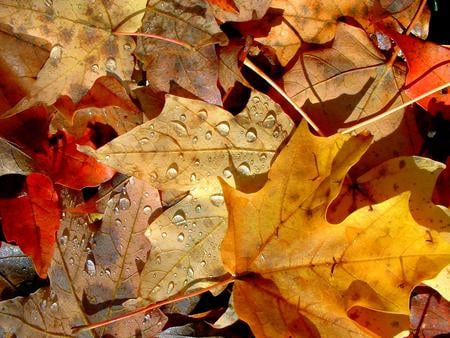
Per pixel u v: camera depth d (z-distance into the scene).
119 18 0.39
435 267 0.37
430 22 0.43
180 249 0.40
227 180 0.40
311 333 0.38
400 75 0.41
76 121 0.41
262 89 0.42
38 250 0.40
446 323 0.41
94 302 0.40
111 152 0.39
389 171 0.40
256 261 0.39
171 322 0.41
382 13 0.41
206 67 0.40
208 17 0.40
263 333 0.38
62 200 0.41
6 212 0.40
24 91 0.40
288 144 0.38
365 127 0.41
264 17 0.41
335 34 0.41
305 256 0.38
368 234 0.38
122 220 0.41
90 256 0.41
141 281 0.39
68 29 0.39
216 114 0.39
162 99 0.41
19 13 0.39
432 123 0.42
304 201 0.38
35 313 0.40
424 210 0.40
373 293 0.38
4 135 0.40
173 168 0.39
